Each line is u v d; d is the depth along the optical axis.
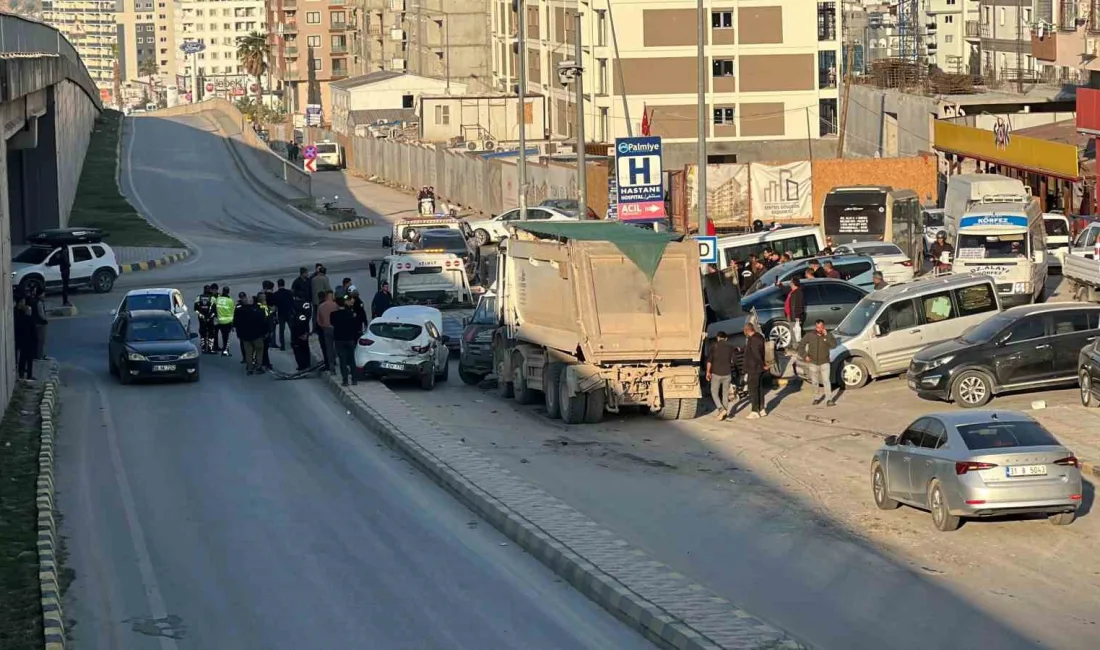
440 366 53.34
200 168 154.25
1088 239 65.12
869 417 42.66
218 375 53.97
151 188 138.75
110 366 53.97
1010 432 28.56
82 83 148.88
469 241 83.19
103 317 70.94
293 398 48.41
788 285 54.22
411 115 184.50
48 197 97.44
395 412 43.34
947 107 105.81
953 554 26.97
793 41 138.00
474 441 39.81
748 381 43.50
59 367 55.62
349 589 24.86
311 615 23.31
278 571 26.17
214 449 38.97
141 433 41.56
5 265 45.25
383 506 31.77
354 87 188.00
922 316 48.16
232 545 28.22
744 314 50.59
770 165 89.50
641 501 32.06
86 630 22.69
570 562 25.27
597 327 42.25
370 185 153.62
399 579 25.48
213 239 108.25
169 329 52.81
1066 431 37.50
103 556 27.47
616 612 23.00
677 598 22.78
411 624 22.69
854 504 31.62
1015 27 130.12
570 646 21.41
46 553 26.31
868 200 76.00
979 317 48.28
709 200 89.62
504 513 29.36
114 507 31.83
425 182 139.75
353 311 50.53
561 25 150.62
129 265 89.00
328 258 95.75
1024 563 26.27
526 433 41.50
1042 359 42.56
